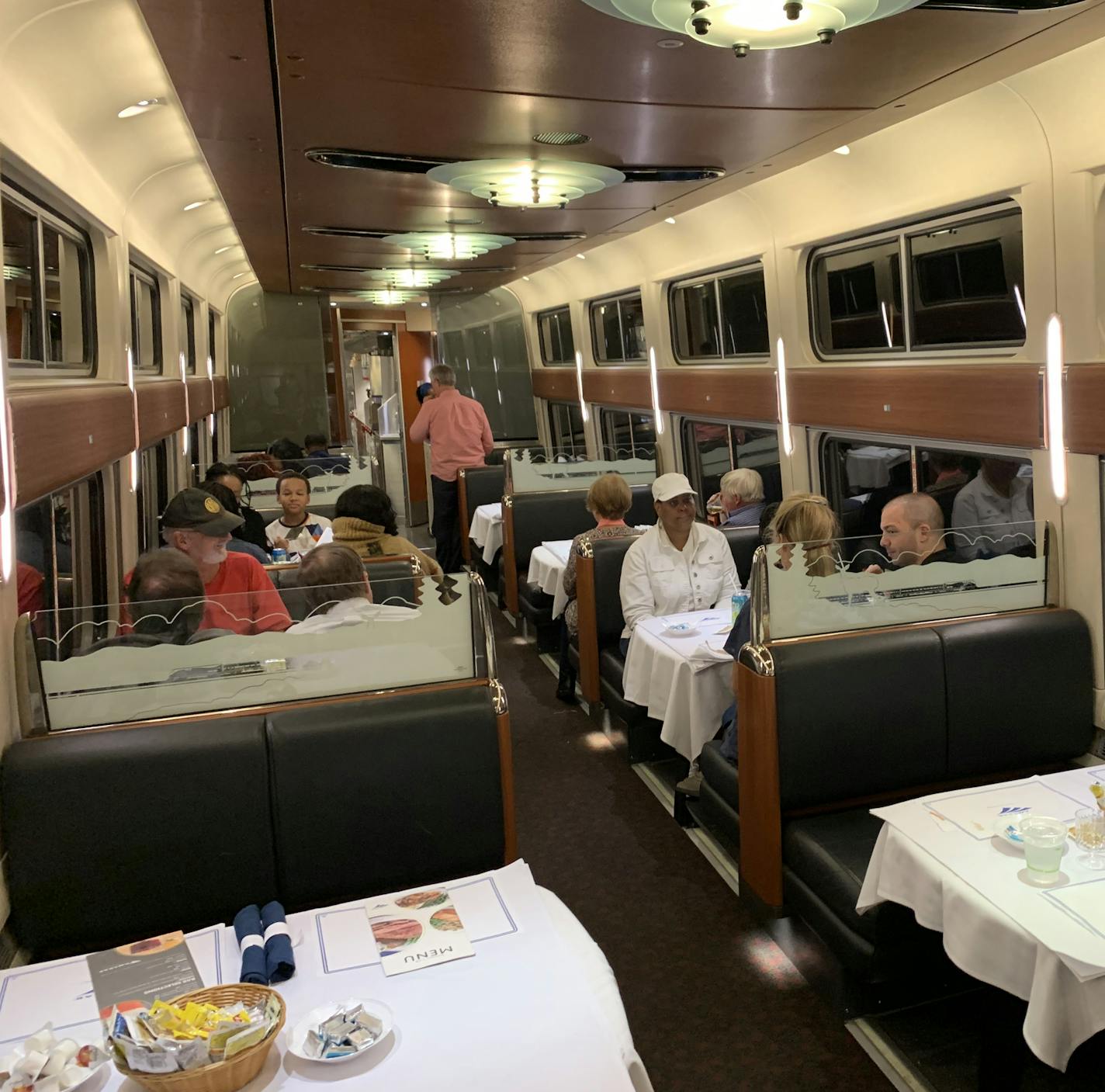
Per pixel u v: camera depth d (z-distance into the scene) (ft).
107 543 15.94
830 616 11.41
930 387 14.94
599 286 30.37
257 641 9.08
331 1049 5.43
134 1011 5.49
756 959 11.06
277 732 8.71
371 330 44.68
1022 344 13.48
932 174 14.11
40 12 9.31
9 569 8.64
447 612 9.53
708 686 13.46
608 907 12.25
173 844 8.48
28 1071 5.29
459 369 39.91
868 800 11.46
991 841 8.00
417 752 8.96
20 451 9.85
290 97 10.70
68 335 14.65
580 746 17.57
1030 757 11.77
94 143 13.60
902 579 11.65
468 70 9.77
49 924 8.29
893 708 11.06
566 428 39.04
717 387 23.21
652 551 16.53
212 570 13.12
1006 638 11.48
